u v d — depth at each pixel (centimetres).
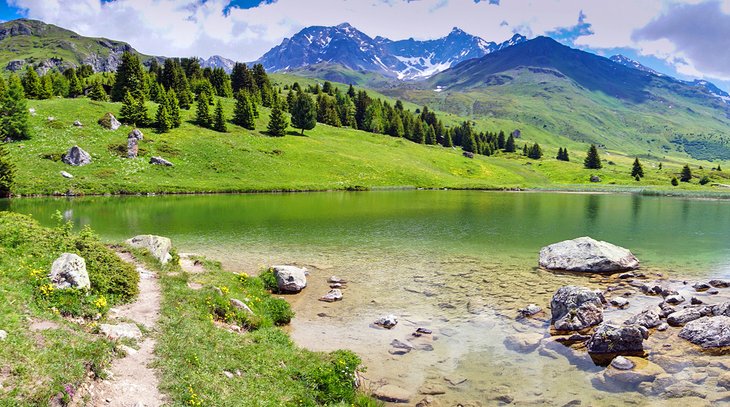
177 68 15688
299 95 15250
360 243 4278
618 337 1841
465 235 4797
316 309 2427
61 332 1385
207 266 3034
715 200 10075
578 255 3359
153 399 1195
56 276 1775
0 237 2089
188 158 10512
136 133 10581
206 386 1327
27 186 7906
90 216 5669
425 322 2228
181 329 1716
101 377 1237
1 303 1457
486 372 1692
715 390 1520
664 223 5944
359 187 11231
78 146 9394
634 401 1473
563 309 2228
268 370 1572
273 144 12781
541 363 1772
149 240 2969
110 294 1941
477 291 2752
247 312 2161
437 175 13612
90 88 15250
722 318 1959
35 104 11294
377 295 2669
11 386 1048
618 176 16925
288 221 5638
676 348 1869
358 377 1619
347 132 17088
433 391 1545
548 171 17838
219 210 6569
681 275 3177
